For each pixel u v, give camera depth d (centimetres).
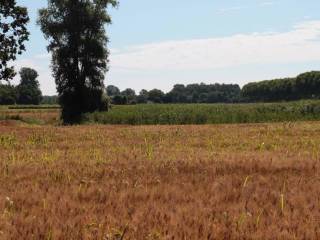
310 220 718
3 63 6112
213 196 890
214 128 3625
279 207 811
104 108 8575
